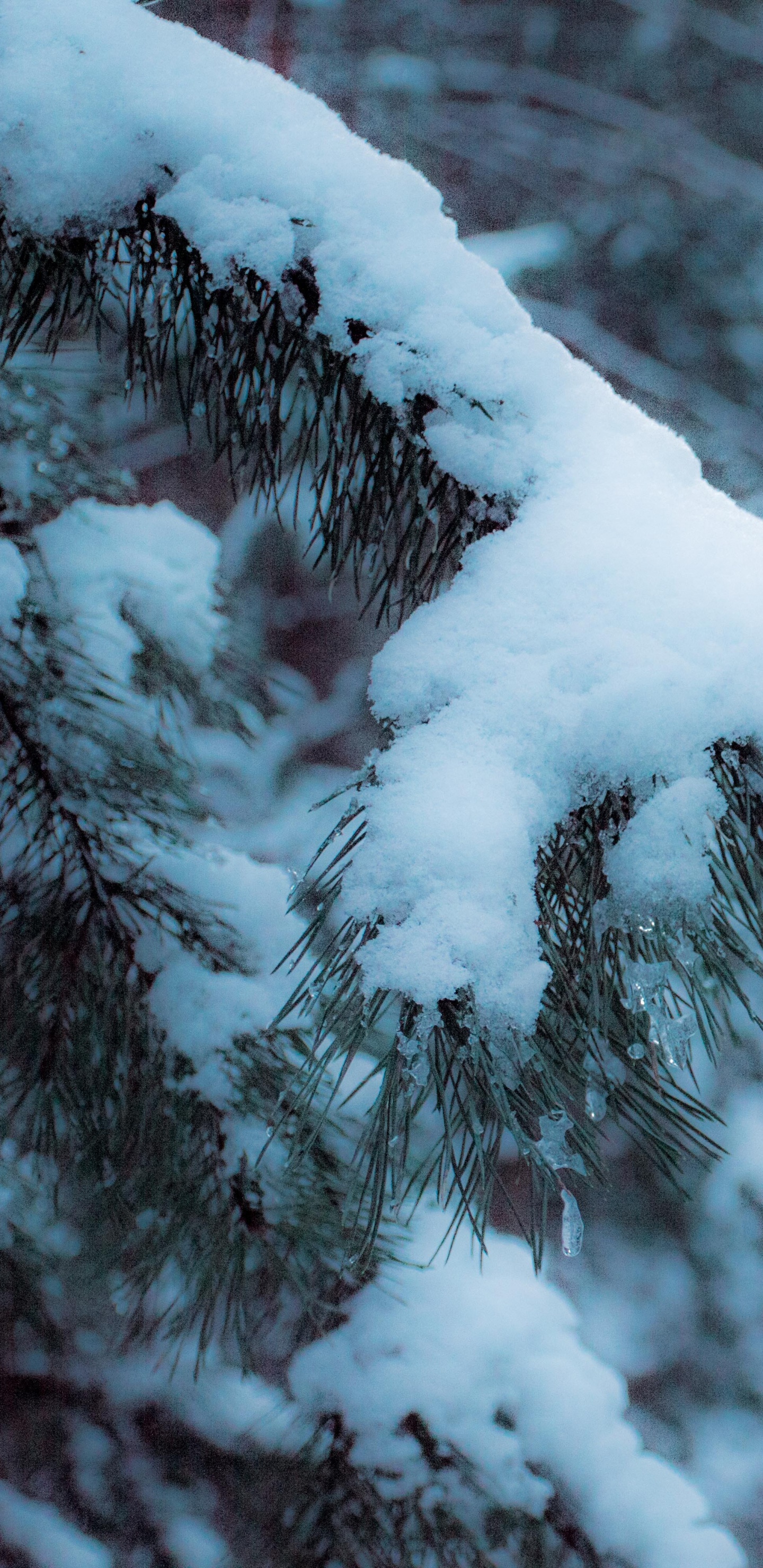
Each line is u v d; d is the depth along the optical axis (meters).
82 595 1.01
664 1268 2.59
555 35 2.94
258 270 0.67
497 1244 1.22
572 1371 1.13
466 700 0.62
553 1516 1.06
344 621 2.35
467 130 2.92
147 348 0.73
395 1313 1.11
